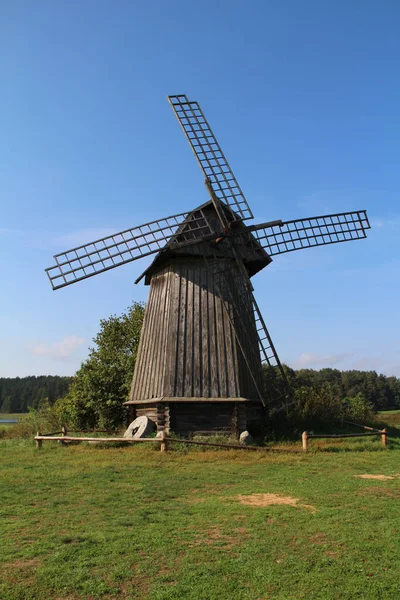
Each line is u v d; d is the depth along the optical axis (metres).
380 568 7.07
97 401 28.11
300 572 6.91
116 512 9.74
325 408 26.03
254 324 22.23
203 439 18.95
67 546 7.76
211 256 21.77
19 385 129.00
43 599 6.16
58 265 20.78
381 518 9.35
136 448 17.59
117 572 6.83
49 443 20.23
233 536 8.33
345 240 24.66
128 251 21.30
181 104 23.78
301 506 10.22
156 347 21.39
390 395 84.75
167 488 11.85
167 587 6.46
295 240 23.75
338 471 14.04
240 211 21.86
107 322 33.88
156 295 22.73
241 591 6.40
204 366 20.14
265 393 21.36
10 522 9.02
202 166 22.28
